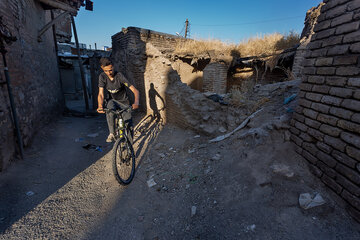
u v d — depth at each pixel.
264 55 7.49
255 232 1.75
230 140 3.40
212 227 1.92
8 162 3.18
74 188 2.79
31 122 4.70
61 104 9.88
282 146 2.60
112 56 9.81
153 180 2.90
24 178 2.99
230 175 2.54
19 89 4.14
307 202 1.85
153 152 3.91
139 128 5.65
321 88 2.05
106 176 3.14
